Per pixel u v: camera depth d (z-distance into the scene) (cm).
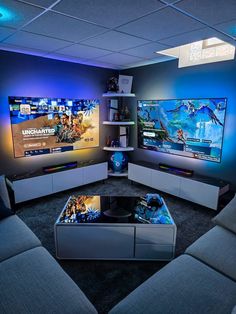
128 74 443
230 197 300
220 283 137
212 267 153
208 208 325
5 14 187
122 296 171
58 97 375
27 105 336
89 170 401
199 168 350
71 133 397
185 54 343
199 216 303
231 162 311
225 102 302
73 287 135
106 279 188
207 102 320
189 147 355
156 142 406
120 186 419
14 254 164
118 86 427
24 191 321
